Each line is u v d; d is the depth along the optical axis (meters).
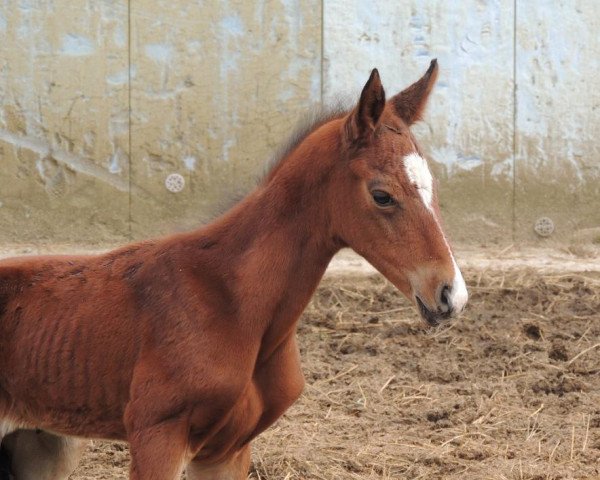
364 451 8.80
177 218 15.60
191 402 6.11
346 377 10.67
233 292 6.24
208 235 6.44
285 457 8.58
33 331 6.52
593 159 15.98
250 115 15.66
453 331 11.70
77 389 6.45
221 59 15.59
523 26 15.87
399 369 10.91
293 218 6.30
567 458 8.71
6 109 15.38
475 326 11.81
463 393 10.28
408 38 15.76
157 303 6.28
